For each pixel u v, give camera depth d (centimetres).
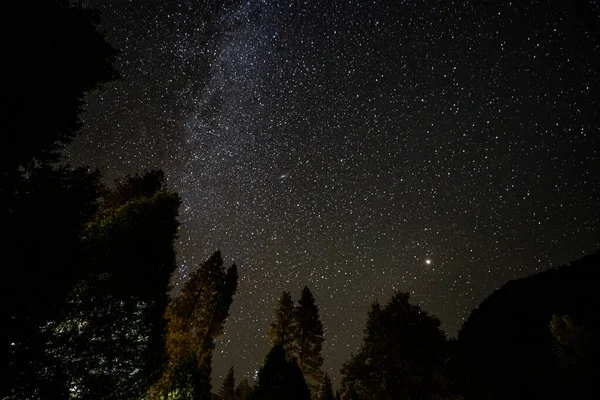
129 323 1104
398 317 1952
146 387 1216
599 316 1397
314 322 2755
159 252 1252
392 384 1728
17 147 600
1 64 551
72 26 638
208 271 2423
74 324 948
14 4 562
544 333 1552
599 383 775
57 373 666
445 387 1716
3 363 538
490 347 1744
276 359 1092
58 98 629
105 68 702
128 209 1298
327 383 3075
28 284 549
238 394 2702
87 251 688
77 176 656
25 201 558
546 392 1199
